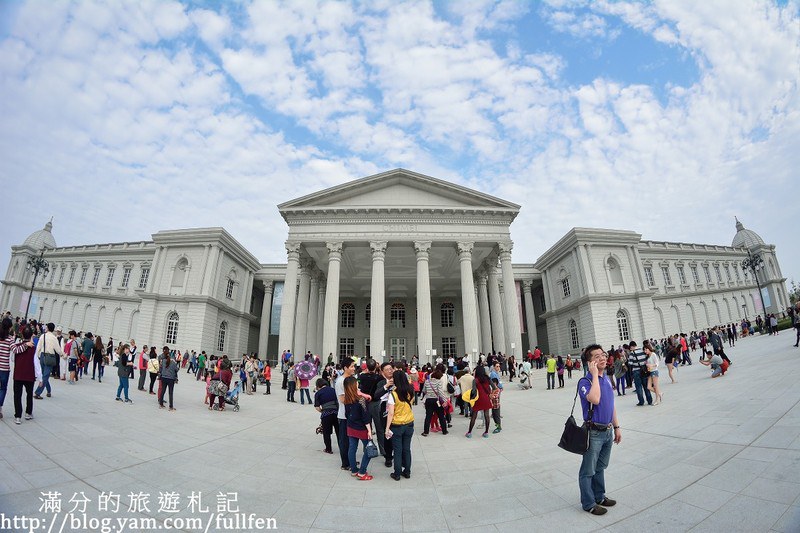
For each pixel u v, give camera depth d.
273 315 49.53
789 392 9.93
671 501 5.69
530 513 5.82
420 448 10.33
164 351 14.35
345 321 52.53
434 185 34.62
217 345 43.22
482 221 34.44
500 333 37.22
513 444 10.26
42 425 9.05
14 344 9.27
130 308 52.09
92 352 21.84
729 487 5.78
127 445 8.66
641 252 54.16
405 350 51.56
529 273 52.94
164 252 43.59
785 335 28.22
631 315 42.84
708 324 54.91
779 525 4.58
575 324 45.44
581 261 43.44
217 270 42.84
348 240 33.62
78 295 56.09
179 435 10.26
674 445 8.06
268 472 7.88
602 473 5.79
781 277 63.81
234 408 15.90
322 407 9.55
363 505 6.31
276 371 31.20
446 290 51.84
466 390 12.36
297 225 34.22
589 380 5.78
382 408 8.95
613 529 5.12
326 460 9.02
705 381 15.39
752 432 7.75
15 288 60.03
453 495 6.73
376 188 35.19
